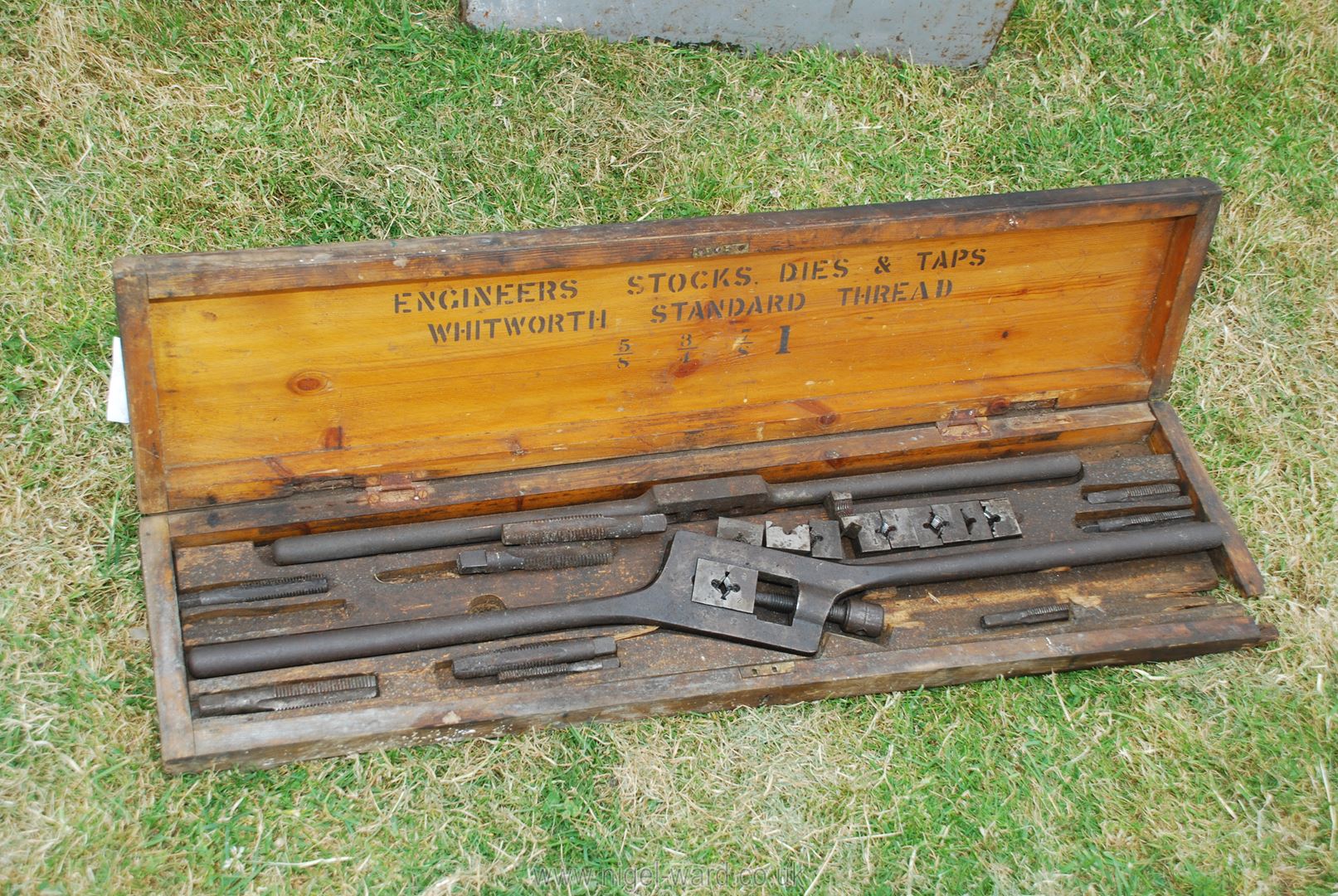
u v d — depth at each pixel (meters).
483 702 1.61
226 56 2.03
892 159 2.11
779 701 1.67
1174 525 1.78
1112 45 2.24
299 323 1.61
